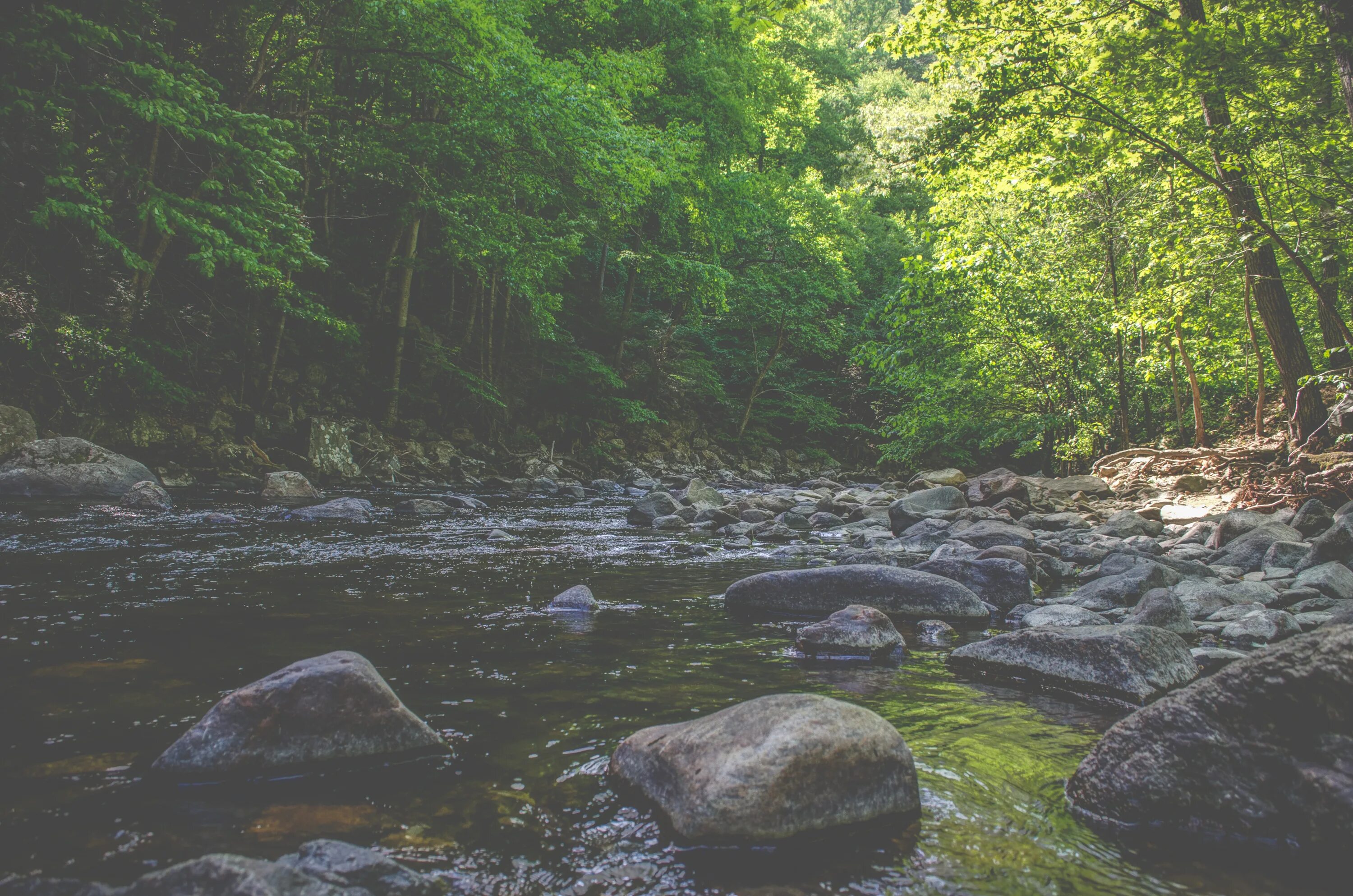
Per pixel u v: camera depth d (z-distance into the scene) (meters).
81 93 12.27
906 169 16.52
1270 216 11.50
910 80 49.81
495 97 17.25
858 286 35.34
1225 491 12.61
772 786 2.14
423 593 5.46
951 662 4.09
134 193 14.34
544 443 26.72
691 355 34.12
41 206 11.43
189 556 6.59
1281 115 10.23
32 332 12.94
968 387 18.69
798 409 35.53
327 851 1.86
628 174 19.56
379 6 16.50
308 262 16.86
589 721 3.00
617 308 32.81
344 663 2.72
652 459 29.05
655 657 3.99
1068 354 17.67
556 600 5.19
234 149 13.15
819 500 15.41
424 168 19.09
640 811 2.26
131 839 2.00
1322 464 10.76
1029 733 3.00
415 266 22.17
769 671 3.80
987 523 8.53
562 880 1.88
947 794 2.43
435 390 24.19
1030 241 18.36
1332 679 2.21
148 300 15.91
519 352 28.17
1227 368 16.47
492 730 2.88
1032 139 11.41
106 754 2.53
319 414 19.92
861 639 4.21
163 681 3.27
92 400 14.45
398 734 2.62
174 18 16.03
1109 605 5.50
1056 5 11.39
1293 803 2.10
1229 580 6.24
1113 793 2.30
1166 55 9.88
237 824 2.10
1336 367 12.56
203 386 17.70
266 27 18.05
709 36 26.56
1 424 11.85
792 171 36.31
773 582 5.39
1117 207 16.53
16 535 7.32
